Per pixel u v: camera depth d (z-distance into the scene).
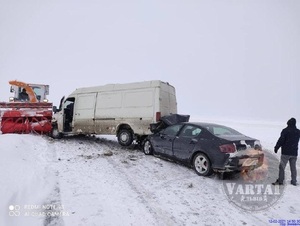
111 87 11.14
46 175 6.19
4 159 6.45
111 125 10.80
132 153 9.53
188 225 4.00
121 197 5.03
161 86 9.85
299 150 11.97
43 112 13.46
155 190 5.54
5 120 13.05
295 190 5.82
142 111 9.84
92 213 4.27
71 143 11.60
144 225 3.94
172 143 7.82
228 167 6.11
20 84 14.84
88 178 6.16
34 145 9.66
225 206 4.81
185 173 6.97
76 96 12.41
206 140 6.74
